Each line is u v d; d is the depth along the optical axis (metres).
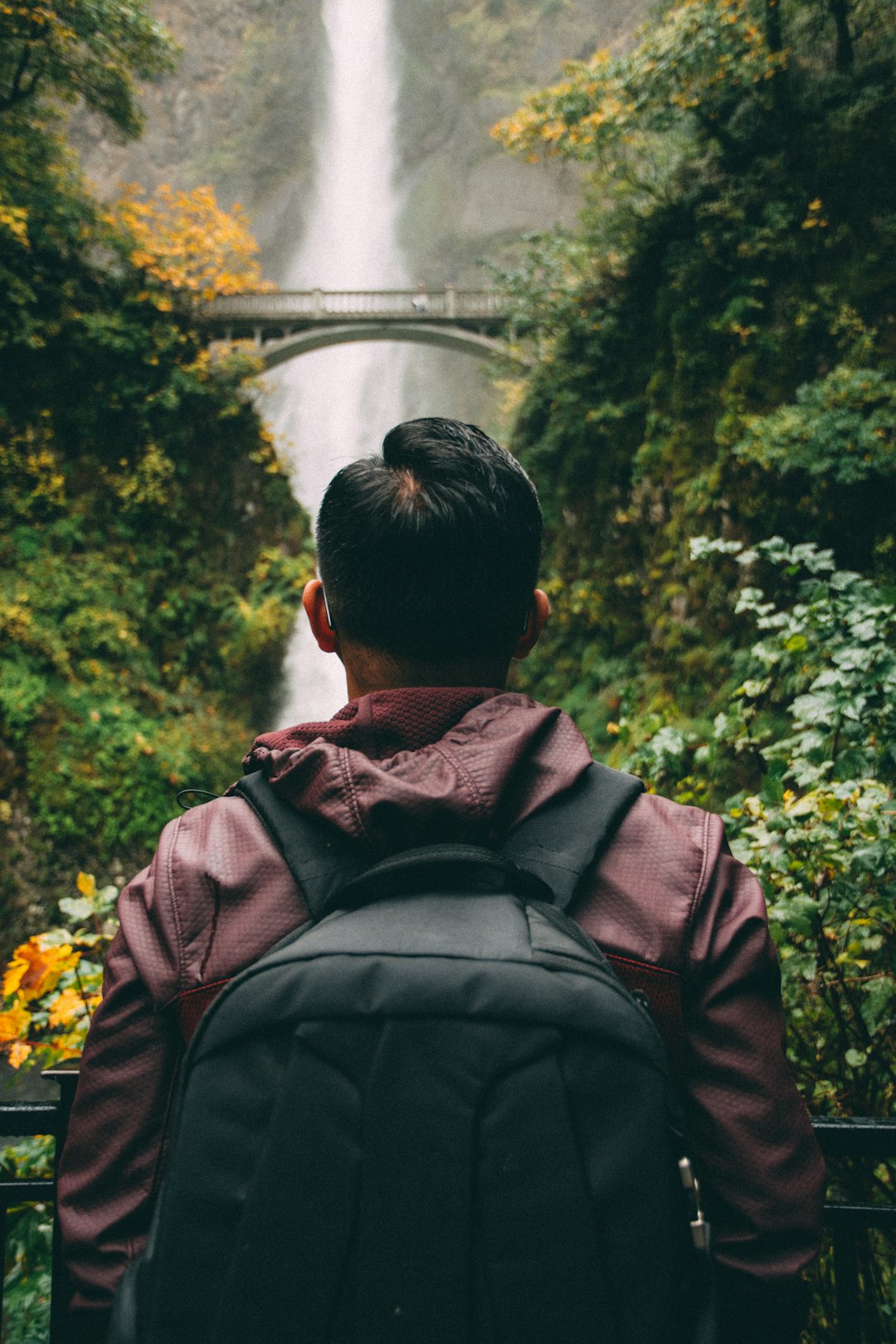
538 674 14.88
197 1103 0.55
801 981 1.78
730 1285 0.59
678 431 11.85
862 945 1.79
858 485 9.44
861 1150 0.96
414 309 18.48
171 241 15.15
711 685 10.80
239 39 35.09
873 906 1.74
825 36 10.96
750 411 10.73
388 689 0.71
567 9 33.50
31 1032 1.97
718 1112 0.60
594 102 11.84
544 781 0.67
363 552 0.71
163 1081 0.64
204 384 15.76
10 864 11.64
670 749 2.12
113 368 14.59
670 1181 0.53
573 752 0.70
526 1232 0.51
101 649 13.65
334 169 34.53
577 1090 0.53
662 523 12.47
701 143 12.10
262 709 17.00
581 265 13.80
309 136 34.62
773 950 0.66
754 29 10.42
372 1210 0.51
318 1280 0.51
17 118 14.20
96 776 12.41
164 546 15.15
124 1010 0.65
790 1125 0.61
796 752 1.96
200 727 14.53
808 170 10.64
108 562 14.20
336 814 0.62
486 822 0.62
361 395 30.61
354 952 0.56
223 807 0.71
